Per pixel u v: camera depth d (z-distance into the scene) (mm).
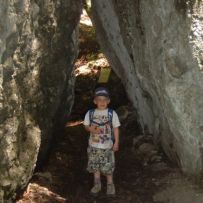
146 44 4039
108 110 3848
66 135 5250
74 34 4449
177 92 3609
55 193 3836
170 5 3535
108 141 3844
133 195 3857
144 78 4355
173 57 3553
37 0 3363
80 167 4426
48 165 4344
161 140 4418
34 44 3438
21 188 3568
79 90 6629
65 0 3928
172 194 3762
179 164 4043
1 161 3189
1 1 2836
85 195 3885
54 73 4008
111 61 5566
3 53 2965
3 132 3158
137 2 4059
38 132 3717
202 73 3449
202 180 3783
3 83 3059
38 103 3729
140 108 4938
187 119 3637
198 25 3400
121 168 4355
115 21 4766
